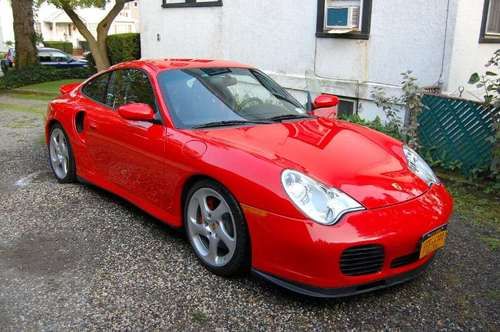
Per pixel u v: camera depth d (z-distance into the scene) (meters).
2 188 4.94
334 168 2.91
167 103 3.64
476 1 6.22
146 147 3.61
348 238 2.55
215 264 3.15
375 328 2.65
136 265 3.31
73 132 4.68
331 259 2.56
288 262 2.68
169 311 2.78
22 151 6.57
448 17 6.09
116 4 15.09
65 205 4.44
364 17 7.02
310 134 3.40
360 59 7.21
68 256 3.45
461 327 2.67
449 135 5.38
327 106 4.41
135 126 3.77
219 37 9.70
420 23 6.39
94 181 4.53
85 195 4.70
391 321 2.71
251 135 3.29
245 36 9.10
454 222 4.18
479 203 4.62
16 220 4.10
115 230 3.89
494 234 3.94
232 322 2.69
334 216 2.61
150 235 3.80
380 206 2.73
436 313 2.79
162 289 3.01
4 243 3.66
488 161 5.03
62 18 45.47
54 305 2.84
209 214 3.14
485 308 2.85
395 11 6.64
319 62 7.83
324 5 7.54
